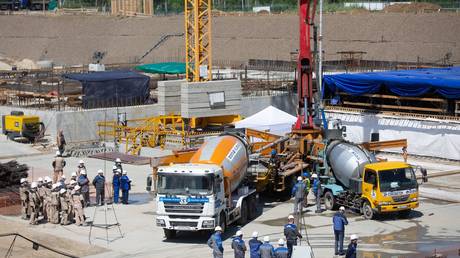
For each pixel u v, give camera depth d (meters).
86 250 48.88
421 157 80.50
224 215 51.47
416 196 54.88
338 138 62.84
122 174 61.00
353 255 42.41
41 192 55.94
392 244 49.41
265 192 63.59
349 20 150.88
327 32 150.12
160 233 52.72
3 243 50.44
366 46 142.88
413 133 81.00
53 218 55.22
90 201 62.25
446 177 70.50
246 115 96.81
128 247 49.53
